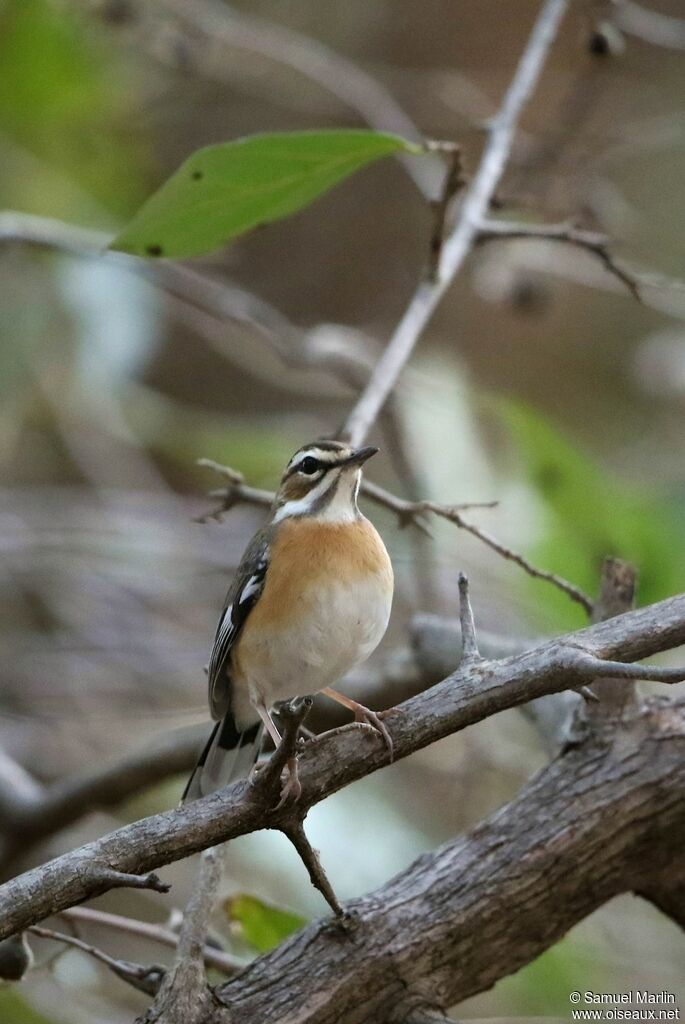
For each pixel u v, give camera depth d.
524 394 19.61
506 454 12.13
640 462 15.89
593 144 15.67
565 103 13.57
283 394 19.98
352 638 8.11
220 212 8.58
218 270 20.45
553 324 19.83
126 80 16.05
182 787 13.29
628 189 19.02
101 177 16.02
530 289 12.94
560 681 5.82
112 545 14.27
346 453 8.36
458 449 12.29
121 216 15.85
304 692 8.30
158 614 14.90
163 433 15.36
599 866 7.21
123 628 14.57
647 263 18.59
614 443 17.70
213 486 15.32
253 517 15.36
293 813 5.97
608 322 19.81
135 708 13.98
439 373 13.69
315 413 18.44
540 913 7.09
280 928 8.84
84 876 5.55
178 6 14.19
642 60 19.08
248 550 8.45
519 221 13.29
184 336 19.81
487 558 13.62
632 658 6.03
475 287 14.56
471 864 7.11
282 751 5.60
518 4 19.97
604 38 11.91
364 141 8.23
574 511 11.27
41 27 14.70
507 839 7.19
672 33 12.34
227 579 15.05
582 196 12.98
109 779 10.82
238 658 8.30
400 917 6.88
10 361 13.52
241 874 12.23
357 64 17.94
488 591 13.16
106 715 13.60
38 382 14.62
